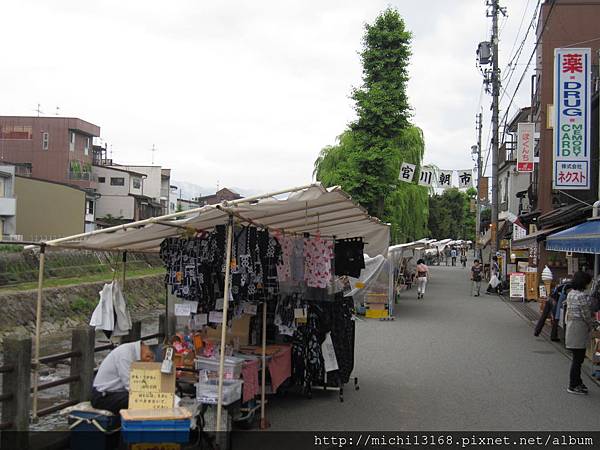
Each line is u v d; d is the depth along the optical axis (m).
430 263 60.91
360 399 8.90
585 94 14.67
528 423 7.66
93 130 51.34
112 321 8.19
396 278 24.42
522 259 30.06
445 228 65.56
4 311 19.48
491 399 8.94
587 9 21.45
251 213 6.76
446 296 28.09
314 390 9.45
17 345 6.29
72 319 22.75
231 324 8.31
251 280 6.90
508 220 30.83
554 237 13.50
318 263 8.46
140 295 30.12
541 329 15.77
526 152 22.44
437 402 8.73
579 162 14.66
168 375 6.04
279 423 7.61
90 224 48.78
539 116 23.94
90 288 26.23
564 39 21.58
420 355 12.78
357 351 13.27
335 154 29.38
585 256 16.36
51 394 10.03
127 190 54.62
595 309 9.86
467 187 24.75
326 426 7.48
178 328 10.28
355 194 23.64
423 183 23.16
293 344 8.82
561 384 10.01
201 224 7.05
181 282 7.12
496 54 28.48
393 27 24.05
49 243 7.19
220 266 6.93
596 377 10.34
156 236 7.40
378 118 23.70
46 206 40.38
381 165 23.45
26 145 48.53
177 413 5.68
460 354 12.95
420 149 29.06
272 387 7.93
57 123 48.62
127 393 6.32
